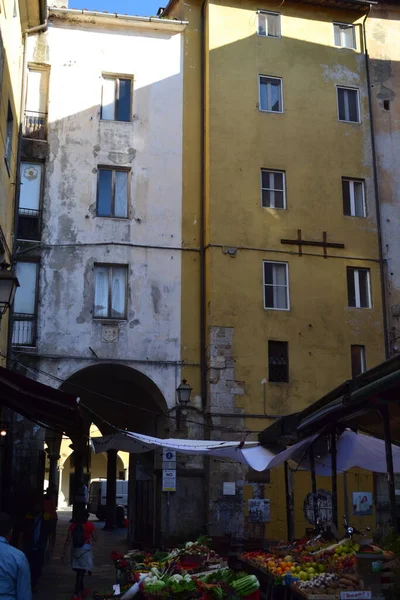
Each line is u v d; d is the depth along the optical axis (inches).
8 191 787.4
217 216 941.8
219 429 879.1
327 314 951.6
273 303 945.5
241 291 928.3
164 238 941.2
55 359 874.1
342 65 1047.6
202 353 916.0
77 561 567.5
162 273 930.1
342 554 394.3
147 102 979.3
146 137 967.6
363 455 599.5
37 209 916.0
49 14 967.0
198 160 979.9
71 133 944.9
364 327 962.1
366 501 907.4
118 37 990.4
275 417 898.7
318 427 533.3
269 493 880.9
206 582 351.6
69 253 909.2
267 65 1012.5
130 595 358.9
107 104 971.9
